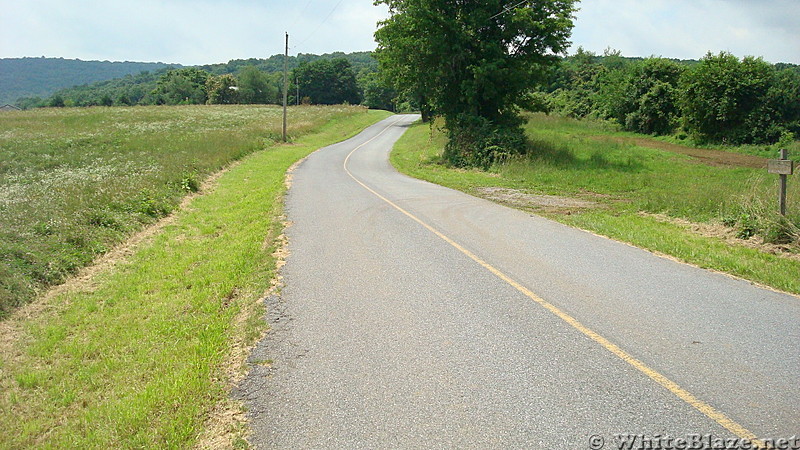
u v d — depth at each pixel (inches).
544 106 1181.7
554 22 1059.9
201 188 680.4
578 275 282.4
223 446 140.3
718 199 494.6
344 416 150.9
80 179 646.5
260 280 293.9
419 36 1085.1
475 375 171.9
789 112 1373.0
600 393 157.6
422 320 223.3
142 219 470.3
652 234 392.2
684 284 265.7
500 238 378.6
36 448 154.8
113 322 252.8
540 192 670.5
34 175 738.2
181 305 265.6
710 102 1437.0
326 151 1456.7
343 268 310.2
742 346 188.5
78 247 368.2
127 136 1274.6
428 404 154.9
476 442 135.0
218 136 1288.1
